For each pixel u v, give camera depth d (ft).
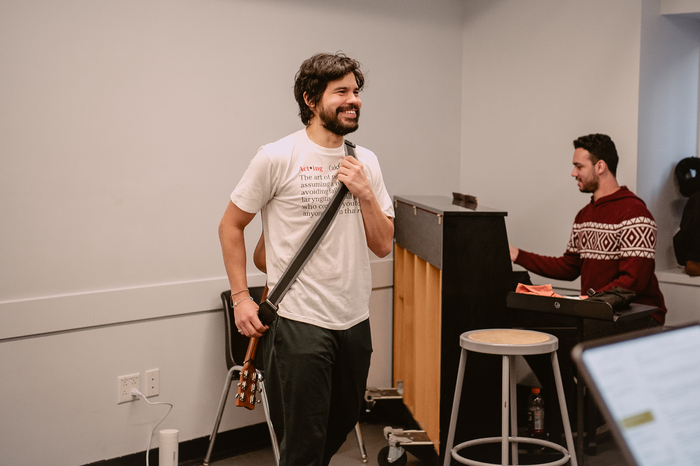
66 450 7.98
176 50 8.63
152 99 8.46
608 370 1.69
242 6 9.21
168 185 8.68
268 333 5.60
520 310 8.13
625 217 8.63
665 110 10.74
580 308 7.09
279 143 5.55
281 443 5.72
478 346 6.82
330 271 5.43
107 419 8.30
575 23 10.68
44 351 7.75
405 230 9.87
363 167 5.64
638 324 8.23
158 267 8.66
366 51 10.69
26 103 7.47
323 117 5.41
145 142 8.44
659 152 10.71
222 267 9.29
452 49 11.87
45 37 7.55
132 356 8.48
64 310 7.80
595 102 10.55
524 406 8.74
